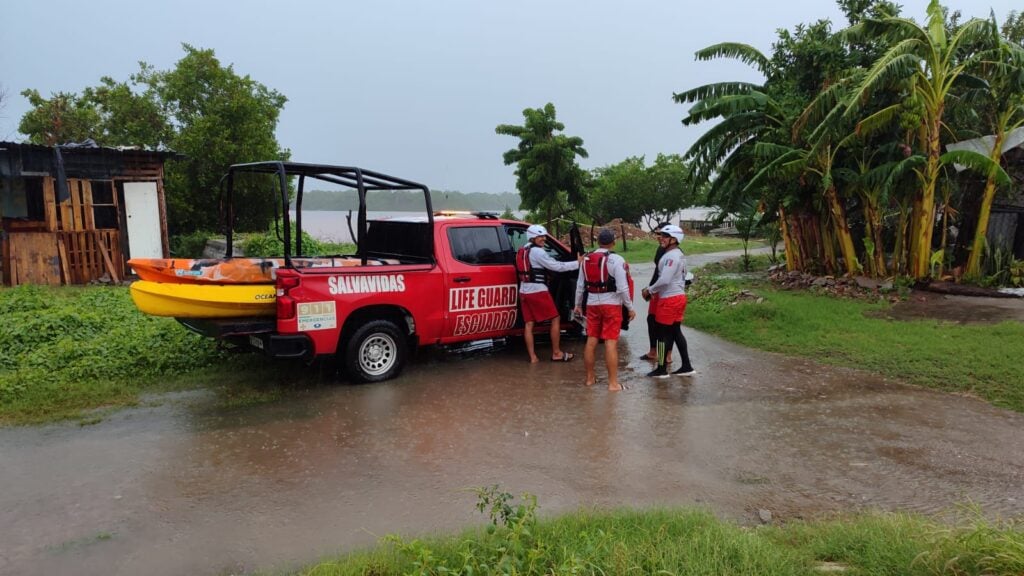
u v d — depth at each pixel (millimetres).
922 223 12625
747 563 3199
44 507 4293
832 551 3461
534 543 3387
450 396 6855
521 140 27094
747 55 15570
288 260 6695
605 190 50844
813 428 5859
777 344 9148
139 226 15328
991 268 12867
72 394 6527
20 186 14578
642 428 5879
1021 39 17547
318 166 7016
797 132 12859
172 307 6402
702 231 47250
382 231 8594
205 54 25094
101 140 25031
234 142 24375
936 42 12016
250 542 3859
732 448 5387
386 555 3449
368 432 5750
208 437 5590
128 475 4805
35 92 25922
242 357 8086
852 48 14266
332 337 6898
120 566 3602
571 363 8352
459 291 7902
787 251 16141
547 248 9195
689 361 7984
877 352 8312
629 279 8469
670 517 3836
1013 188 13430
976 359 7691
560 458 5176
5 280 12938
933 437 5598
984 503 4344
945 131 14227
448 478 4785
